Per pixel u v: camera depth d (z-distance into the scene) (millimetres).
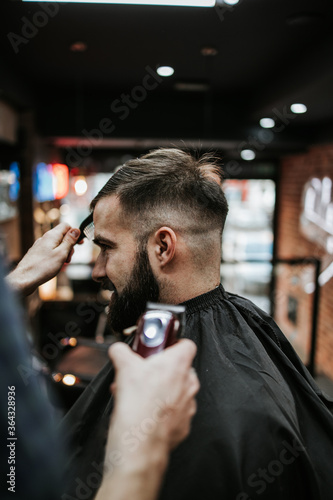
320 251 4652
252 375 586
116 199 641
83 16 2248
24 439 211
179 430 345
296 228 5352
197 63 3109
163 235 617
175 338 408
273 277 5598
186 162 676
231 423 524
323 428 649
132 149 5168
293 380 682
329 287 4398
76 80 3686
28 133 3824
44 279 771
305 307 4980
